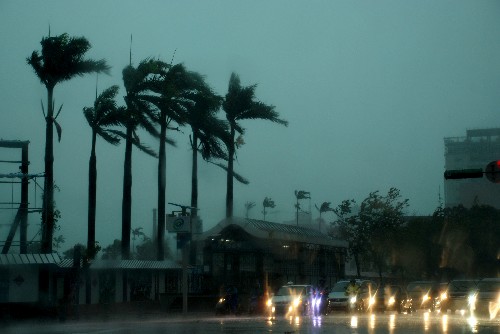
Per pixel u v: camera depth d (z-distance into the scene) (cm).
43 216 3878
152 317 4000
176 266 4803
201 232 4612
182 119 4753
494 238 7975
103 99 4331
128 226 4559
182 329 2798
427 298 5306
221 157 5256
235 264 4903
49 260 3581
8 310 3441
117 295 4416
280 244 5050
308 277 5478
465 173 2866
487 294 4194
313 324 3172
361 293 4609
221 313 4178
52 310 3553
